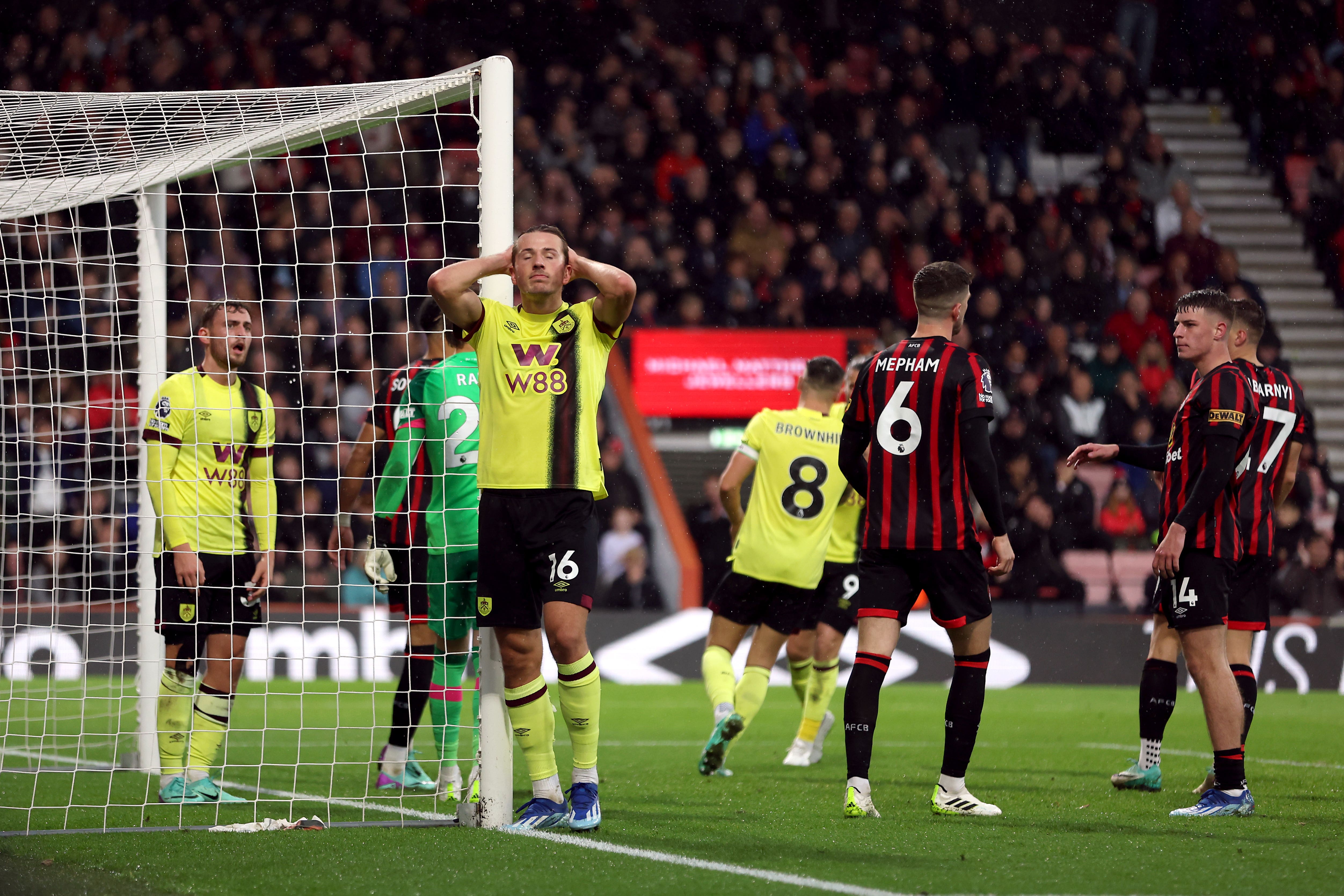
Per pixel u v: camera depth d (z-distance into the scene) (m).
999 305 60.62
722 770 23.11
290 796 19.45
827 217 65.69
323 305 58.66
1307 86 70.38
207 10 64.56
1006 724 33.06
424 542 20.36
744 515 23.92
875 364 17.14
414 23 66.50
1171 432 18.25
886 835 15.41
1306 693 43.81
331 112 18.20
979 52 70.12
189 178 21.77
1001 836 15.33
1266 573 19.61
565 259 15.49
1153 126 71.62
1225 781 17.36
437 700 19.50
